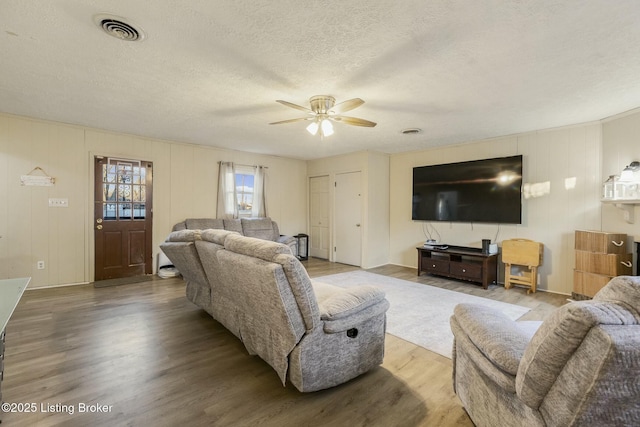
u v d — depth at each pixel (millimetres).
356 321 1923
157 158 4980
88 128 4320
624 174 3139
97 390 1854
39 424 1551
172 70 2465
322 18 1782
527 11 1694
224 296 2637
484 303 3623
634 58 2211
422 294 3977
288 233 6785
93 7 1688
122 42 2051
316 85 2734
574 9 1673
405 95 2949
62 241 4184
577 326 882
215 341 2568
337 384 1904
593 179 3746
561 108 3293
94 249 4430
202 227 5258
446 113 3482
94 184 4402
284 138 4844
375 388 1937
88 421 1581
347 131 4312
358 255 5895
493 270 4473
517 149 4395
